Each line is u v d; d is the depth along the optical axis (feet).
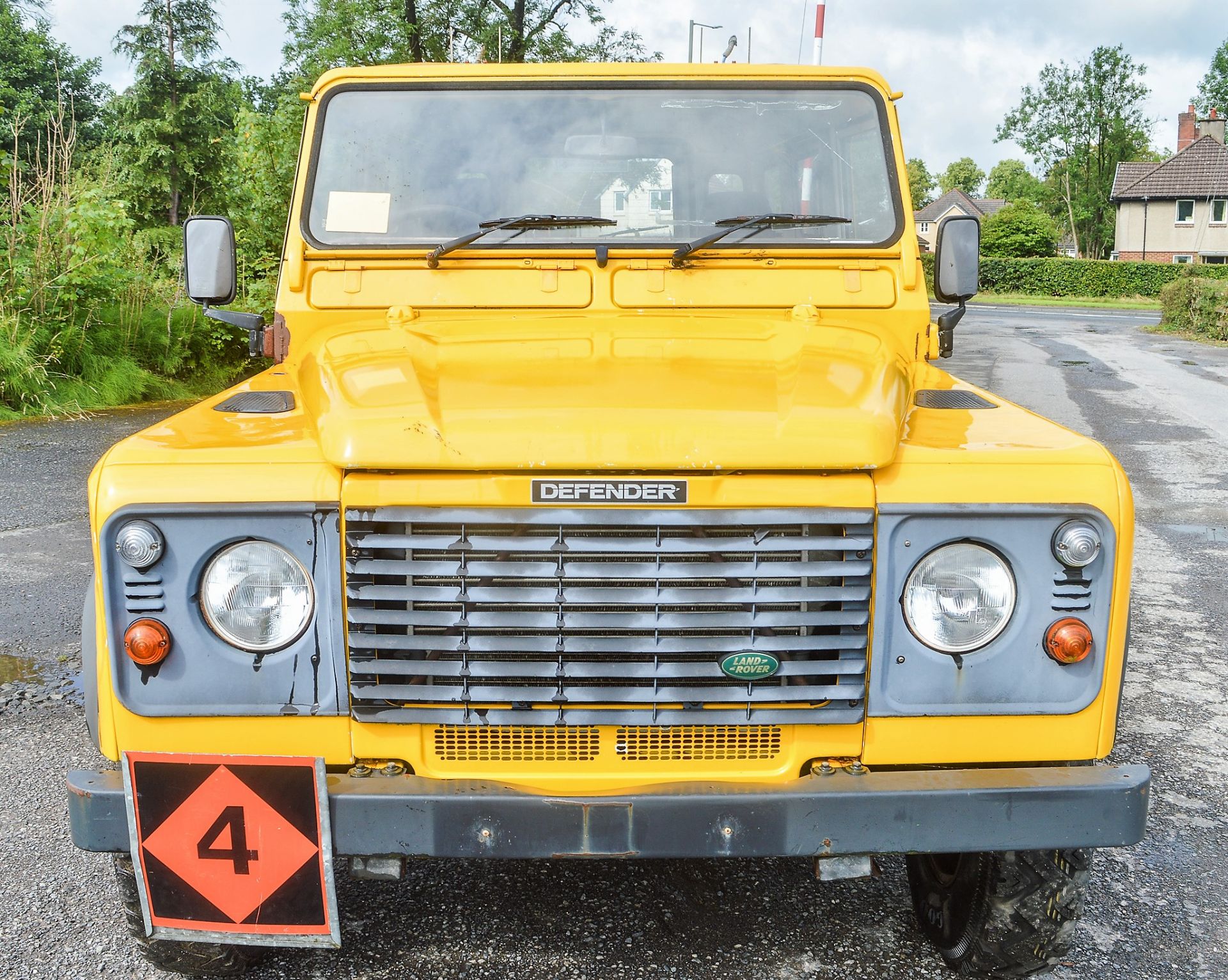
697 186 10.84
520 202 10.73
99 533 7.43
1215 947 9.96
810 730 7.89
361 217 10.66
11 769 13.23
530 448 7.34
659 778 7.90
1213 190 189.88
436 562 7.42
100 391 41.19
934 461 7.68
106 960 9.50
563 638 7.55
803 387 8.16
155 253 50.62
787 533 7.50
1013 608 7.68
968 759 7.86
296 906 7.58
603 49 86.74
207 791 7.50
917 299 10.66
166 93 122.31
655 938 9.94
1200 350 74.38
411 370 8.46
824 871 7.72
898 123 11.14
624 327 9.68
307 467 7.52
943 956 9.57
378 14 79.87
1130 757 14.10
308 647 7.57
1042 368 62.08
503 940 9.88
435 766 7.89
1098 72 241.35
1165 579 22.21
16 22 138.41
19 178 42.63
